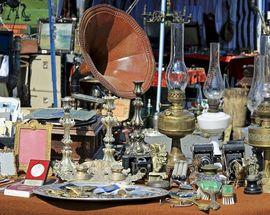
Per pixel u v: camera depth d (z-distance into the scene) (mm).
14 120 4555
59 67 8953
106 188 3475
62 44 9094
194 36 10141
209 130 3977
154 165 3807
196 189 3584
